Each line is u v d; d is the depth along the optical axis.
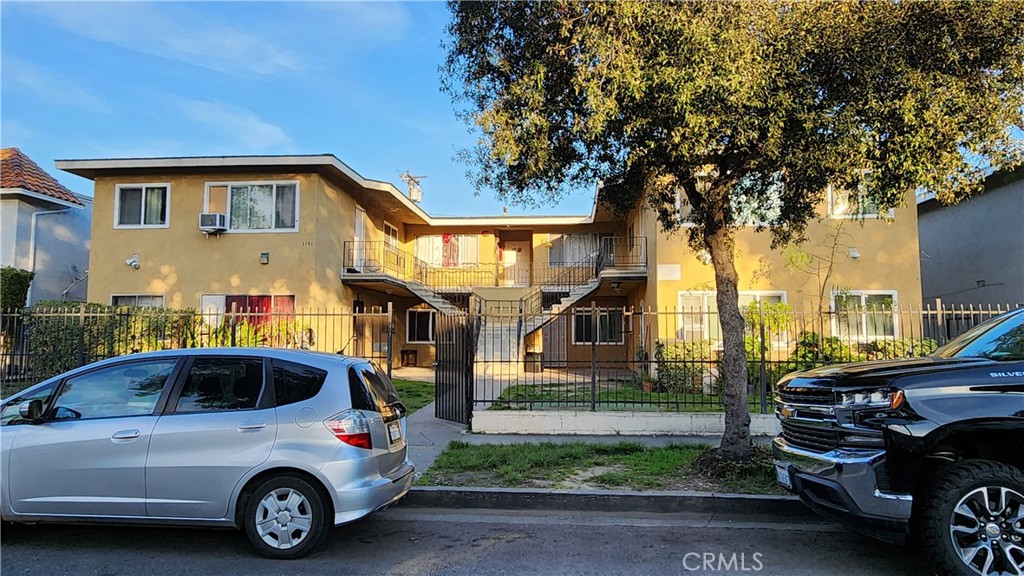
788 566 4.73
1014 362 4.45
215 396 5.04
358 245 20.30
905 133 5.71
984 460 4.21
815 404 4.80
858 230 15.02
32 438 4.90
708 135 6.05
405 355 24.78
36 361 11.74
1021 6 5.65
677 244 15.85
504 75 7.10
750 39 5.83
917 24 5.95
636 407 10.45
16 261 17.91
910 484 4.20
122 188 17.75
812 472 4.66
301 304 17.17
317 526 4.79
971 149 6.16
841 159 5.90
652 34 5.83
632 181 8.01
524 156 6.96
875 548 5.14
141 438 4.85
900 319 13.73
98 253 17.58
